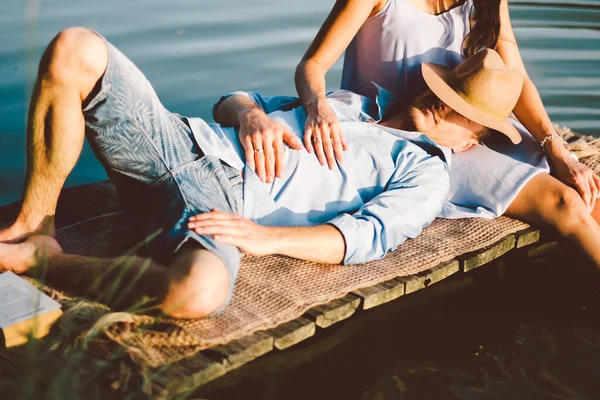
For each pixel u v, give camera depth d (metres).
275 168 3.12
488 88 3.29
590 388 2.84
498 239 3.38
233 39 5.82
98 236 3.26
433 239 3.36
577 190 3.45
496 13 3.53
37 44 5.22
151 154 2.88
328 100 3.48
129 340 2.58
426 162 3.29
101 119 2.80
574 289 3.38
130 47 5.51
